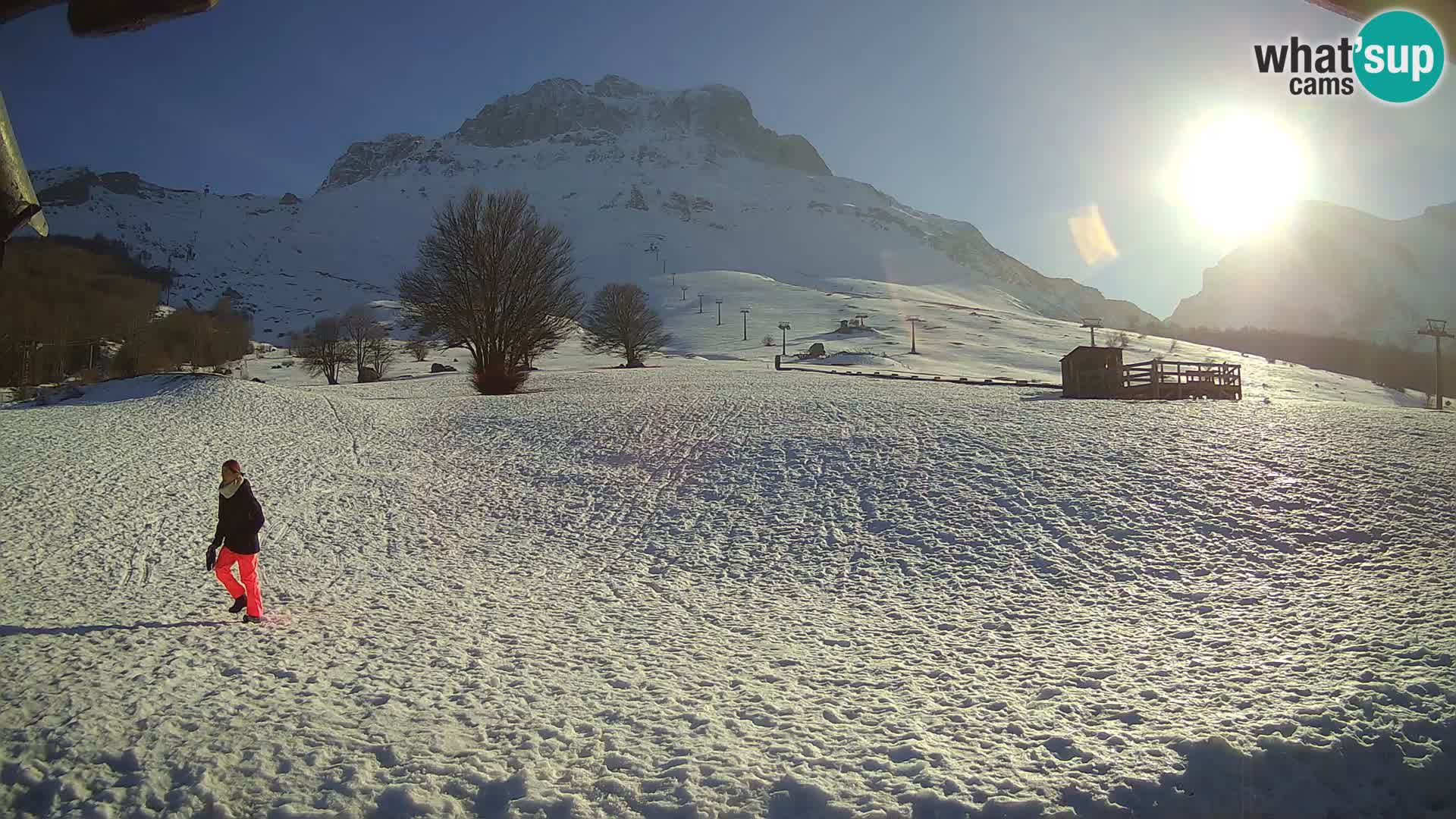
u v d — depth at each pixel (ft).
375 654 29.07
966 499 52.90
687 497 60.08
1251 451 57.21
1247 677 24.58
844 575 42.39
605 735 21.71
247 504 33.73
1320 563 37.40
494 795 18.25
